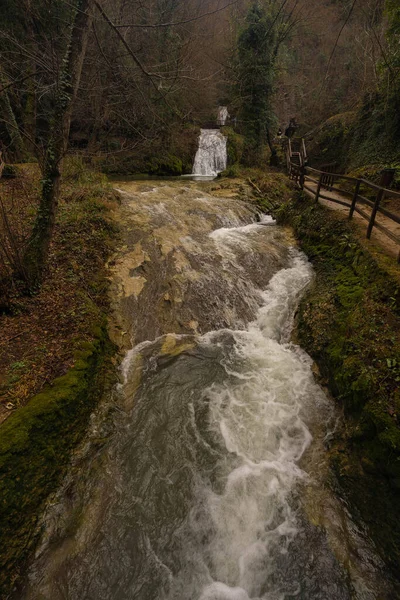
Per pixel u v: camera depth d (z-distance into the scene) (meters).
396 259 5.23
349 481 3.49
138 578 2.91
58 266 5.62
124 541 3.13
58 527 3.07
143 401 4.50
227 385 4.89
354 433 3.60
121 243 6.99
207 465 3.86
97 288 5.63
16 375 3.67
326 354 4.80
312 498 3.55
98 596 2.78
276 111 24.39
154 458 3.86
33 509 2.97
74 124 13.82
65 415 3.56
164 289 6.20
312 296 6.23
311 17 19.19
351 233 6.60
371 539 3.12
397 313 4.30
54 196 4.84
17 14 10.19
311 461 3.91
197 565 3.04
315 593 2.88
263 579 2.97
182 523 3.32
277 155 17.98
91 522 3.20
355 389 3.72
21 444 2.97
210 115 21.36
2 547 2.61
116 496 3.46
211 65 14.20
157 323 5.67
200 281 6.56
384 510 3.08
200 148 18.89
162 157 17.72
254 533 3.28
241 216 10.12
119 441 3.96
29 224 6.08
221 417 4.42
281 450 4.07
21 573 2.71
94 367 4.34
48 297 4.93
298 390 4.80
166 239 7.52
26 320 4.48
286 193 12.20
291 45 24.62
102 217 7.18
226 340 5.73
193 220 8.91
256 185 12.62
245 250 7.89
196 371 5.05
